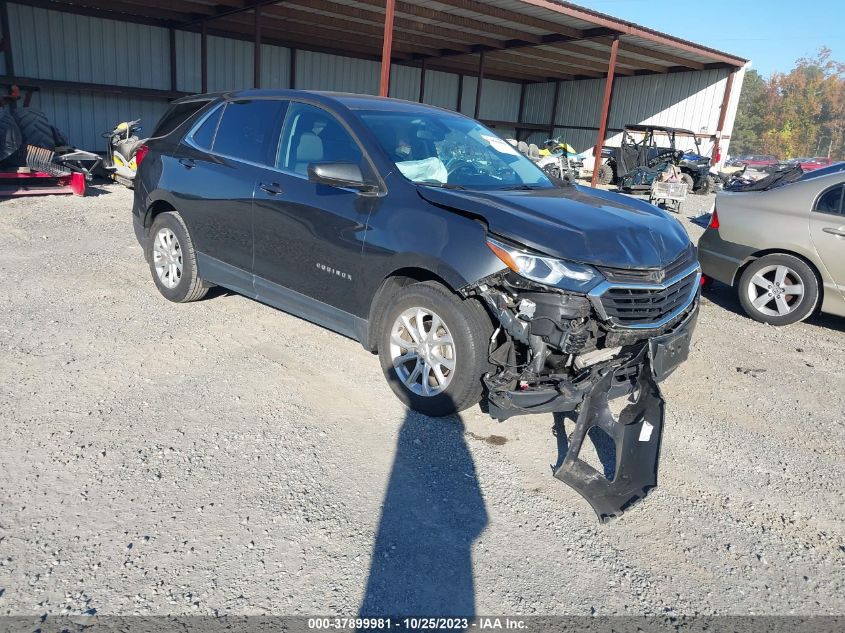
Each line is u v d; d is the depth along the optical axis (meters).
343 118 4.16
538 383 3.35
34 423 3.41
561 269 3.21
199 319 5.09
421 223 3.57
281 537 2.66
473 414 3.83
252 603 2.31
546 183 4.54
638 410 3.24
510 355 3.46
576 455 3.20
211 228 4.80
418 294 3.57
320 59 22.41
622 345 3.38
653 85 24.86
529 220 3.36
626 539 2.83
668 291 3.52
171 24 18.25
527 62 23.86
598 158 17.80
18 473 2.97
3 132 9.57
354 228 3.84
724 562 2.73
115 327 4.82
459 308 3.42
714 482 3.35
